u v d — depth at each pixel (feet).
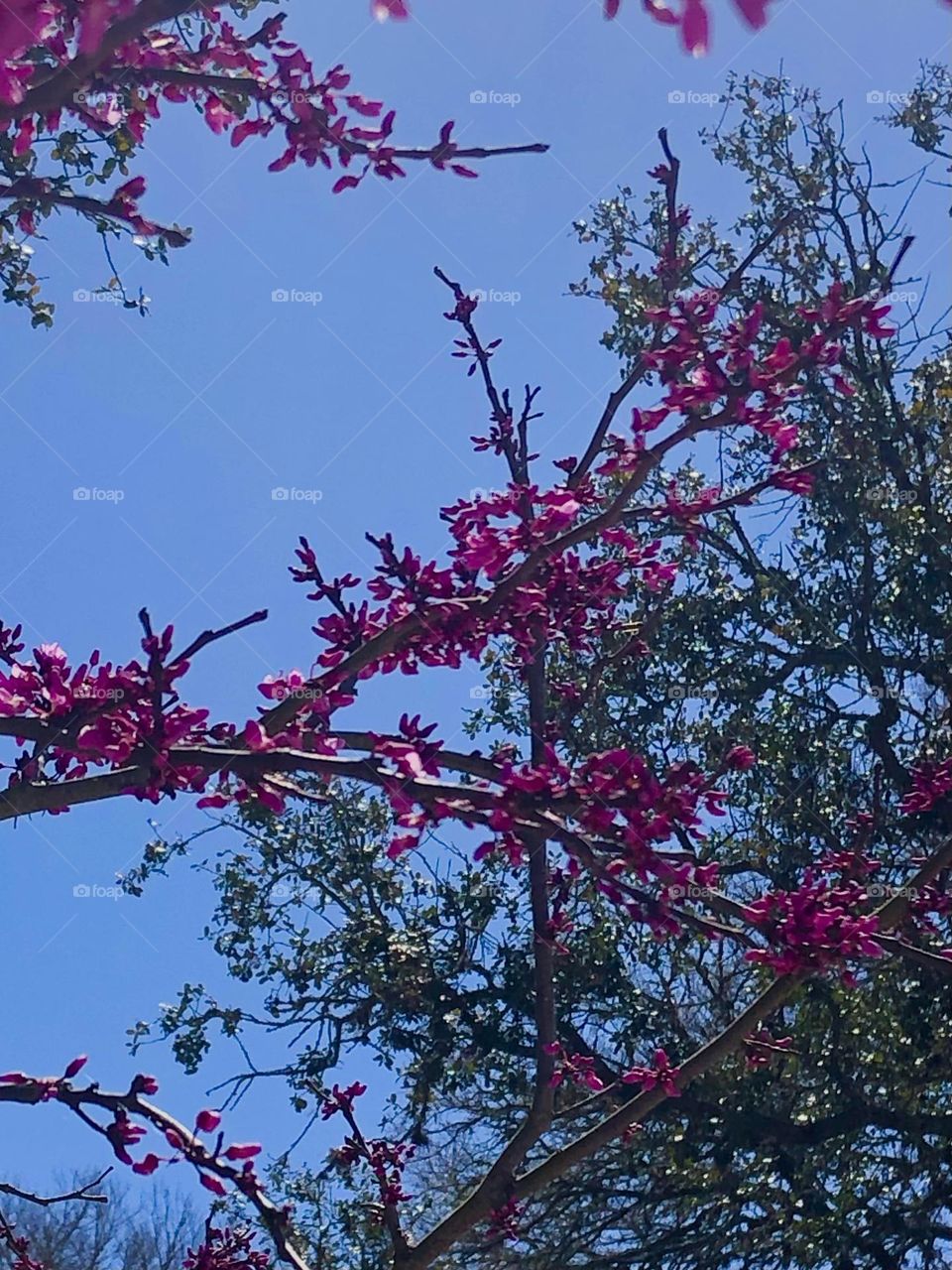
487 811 9.37
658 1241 35.47
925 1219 33.65
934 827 35.24
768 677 37.93
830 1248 32.12
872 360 38.81
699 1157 34.14
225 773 10.12
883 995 33.47
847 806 37.17
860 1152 34.45
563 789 9.37
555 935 15.78
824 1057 33.94
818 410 38.42
